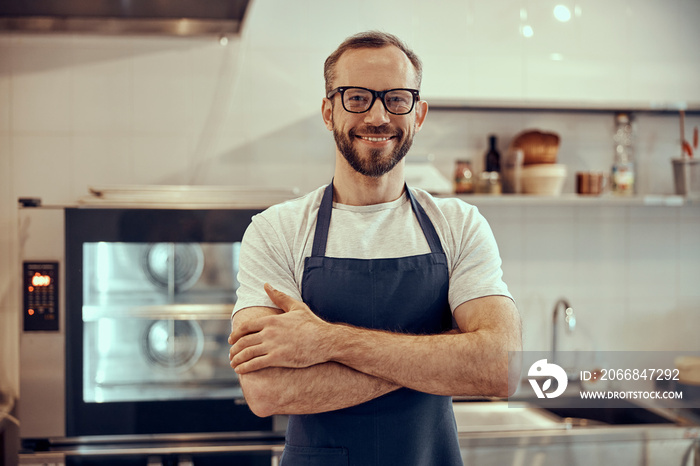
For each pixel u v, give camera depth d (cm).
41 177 216
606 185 242
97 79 218
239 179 225
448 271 112
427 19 232
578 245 241
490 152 228
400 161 113
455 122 234
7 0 191
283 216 116
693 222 248
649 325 245
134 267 183
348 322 108
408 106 108
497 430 185
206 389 184
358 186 113
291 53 226
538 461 182
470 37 235
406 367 98
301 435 110
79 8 198
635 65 244
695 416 204
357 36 110
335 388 99
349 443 107
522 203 234
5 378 214
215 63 223
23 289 172
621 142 240
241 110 224
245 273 111
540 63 238
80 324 174
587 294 241
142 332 183
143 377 183
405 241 112
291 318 99
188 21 218
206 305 184
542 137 224
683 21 247
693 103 224
